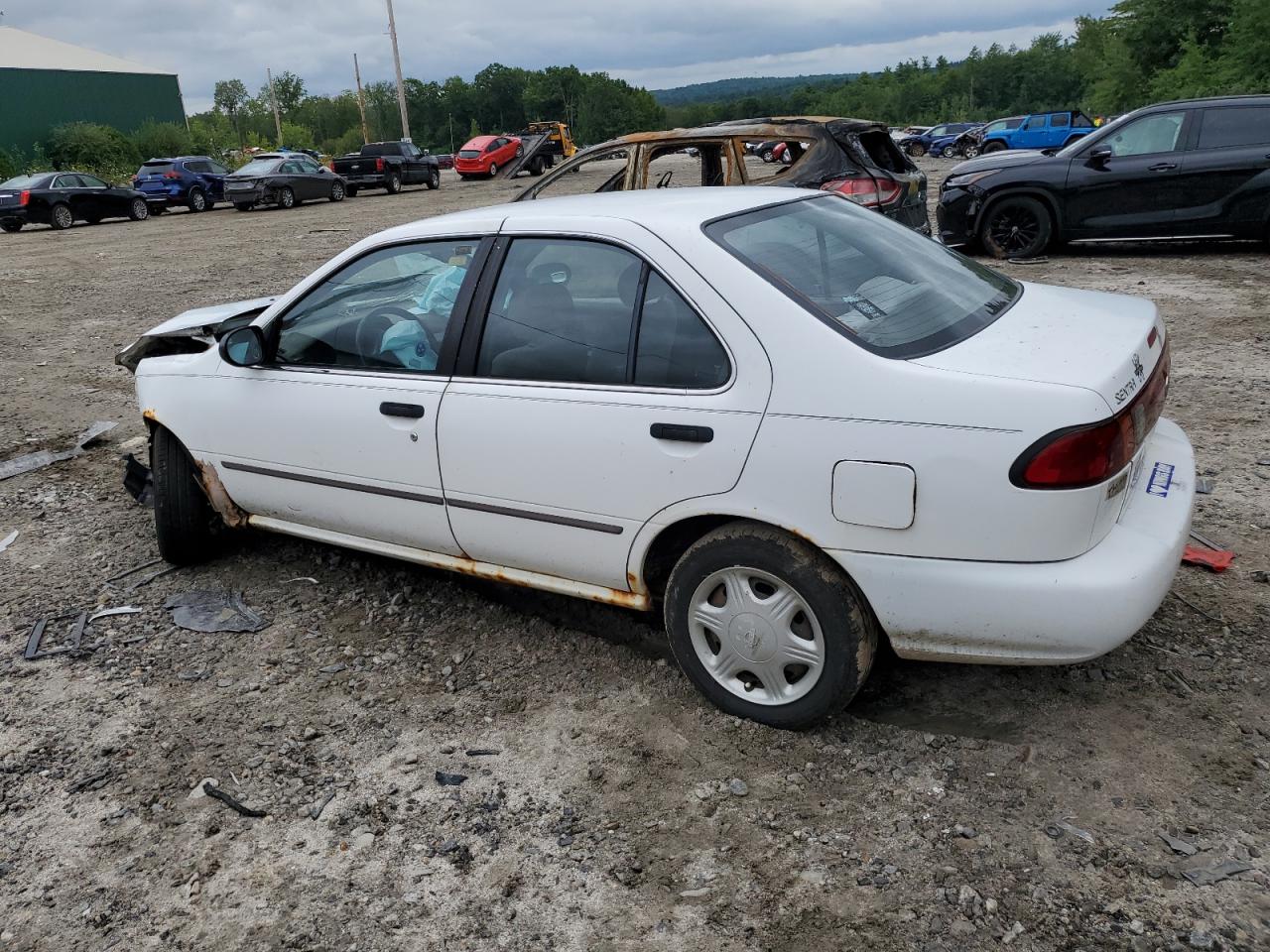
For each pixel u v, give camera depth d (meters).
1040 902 2.47
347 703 3.57
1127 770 2.91
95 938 2.60
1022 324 3.07
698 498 3.02
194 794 3.12
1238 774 2.85
